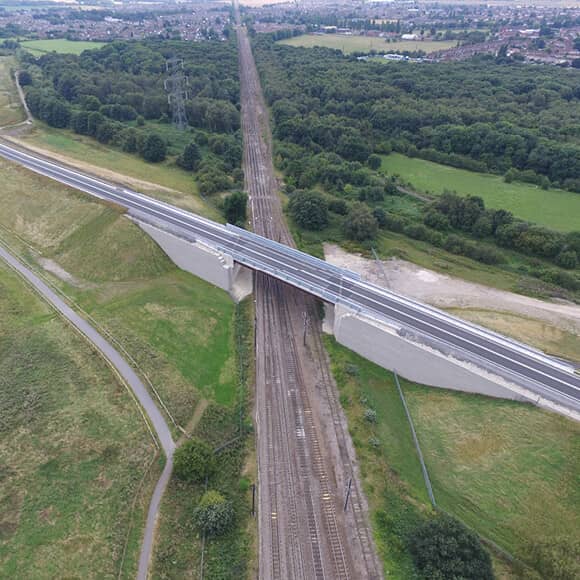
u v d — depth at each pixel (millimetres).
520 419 62312
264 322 84562
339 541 51031
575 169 132500
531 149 142750
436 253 108062
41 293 86188
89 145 153625
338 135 157125
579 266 102438
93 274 92875
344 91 189000
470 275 100250
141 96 180125
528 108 177750
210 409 65812
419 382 72750
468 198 117125
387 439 62906
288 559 49312
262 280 96688
